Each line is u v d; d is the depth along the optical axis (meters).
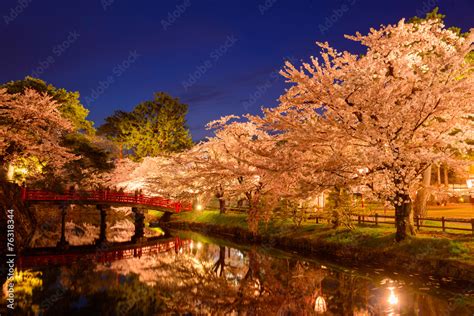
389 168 15.75
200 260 21.45
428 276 14.38
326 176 16.73
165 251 24.77
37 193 27.69
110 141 52.53
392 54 16.59
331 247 19.70
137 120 51.53
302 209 24.72
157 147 50.25
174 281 16.39
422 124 16.53
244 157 25.44
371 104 14.91
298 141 16.89
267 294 14.00
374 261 16.94
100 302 13.20
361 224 21.88
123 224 41.91
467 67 15.09
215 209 39.72
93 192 31.05
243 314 11.76
